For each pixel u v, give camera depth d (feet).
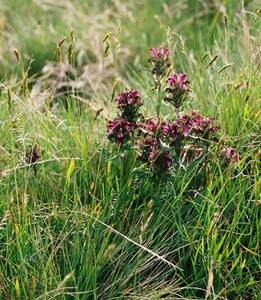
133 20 19.54
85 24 19.71
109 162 10.48
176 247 9.90
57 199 10.79
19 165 10.75
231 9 17.78
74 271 9.11
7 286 9.01
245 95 12.05
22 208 9.61
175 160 10.02
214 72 14.32
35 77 18.20
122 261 9.34
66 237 9.70
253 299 9.23
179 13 19.75
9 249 9.39
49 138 12.02
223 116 11.82
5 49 18.35
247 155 10.79
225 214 10.08
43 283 8.97
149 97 13.76
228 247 9.86
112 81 17.35
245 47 14.33
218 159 10.21
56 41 19.01
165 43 18.37
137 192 10.69
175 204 10.16
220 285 9.34
